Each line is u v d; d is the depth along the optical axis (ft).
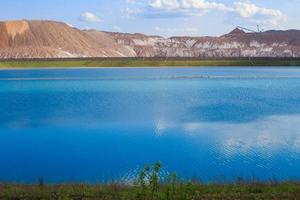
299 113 159.02
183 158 90.94
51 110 175.11
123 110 173.68
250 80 353.72
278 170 80.64
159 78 391.65
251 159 89.51
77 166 86.02
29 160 91.45
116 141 110.01
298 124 133.90
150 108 179.93
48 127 131.85
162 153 96.12
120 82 346.95
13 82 357.82
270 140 109.19
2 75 470.80
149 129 126.72
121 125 134.51
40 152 98.53
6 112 169.89
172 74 457.68
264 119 144.46
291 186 53.21
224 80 357.61
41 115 160.04
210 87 291.17
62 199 47.47
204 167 83.56
